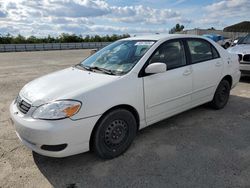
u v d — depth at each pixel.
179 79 3.86
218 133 3.91
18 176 2.87
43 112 2.75
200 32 31.03
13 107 3.24
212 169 2.93
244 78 8.09
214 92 4.72
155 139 3.73
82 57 18.36
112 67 3.57
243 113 4.78
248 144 3.53
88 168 3.01
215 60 4.59
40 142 2.73
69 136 2.75
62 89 3.00
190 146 3.50
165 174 2.86
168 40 3.89
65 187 2.68
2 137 3.86
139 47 3.79
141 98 3.37
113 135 3.16
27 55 21.19
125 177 2.82
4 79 8.79
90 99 2.87
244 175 2.80
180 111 4.08
